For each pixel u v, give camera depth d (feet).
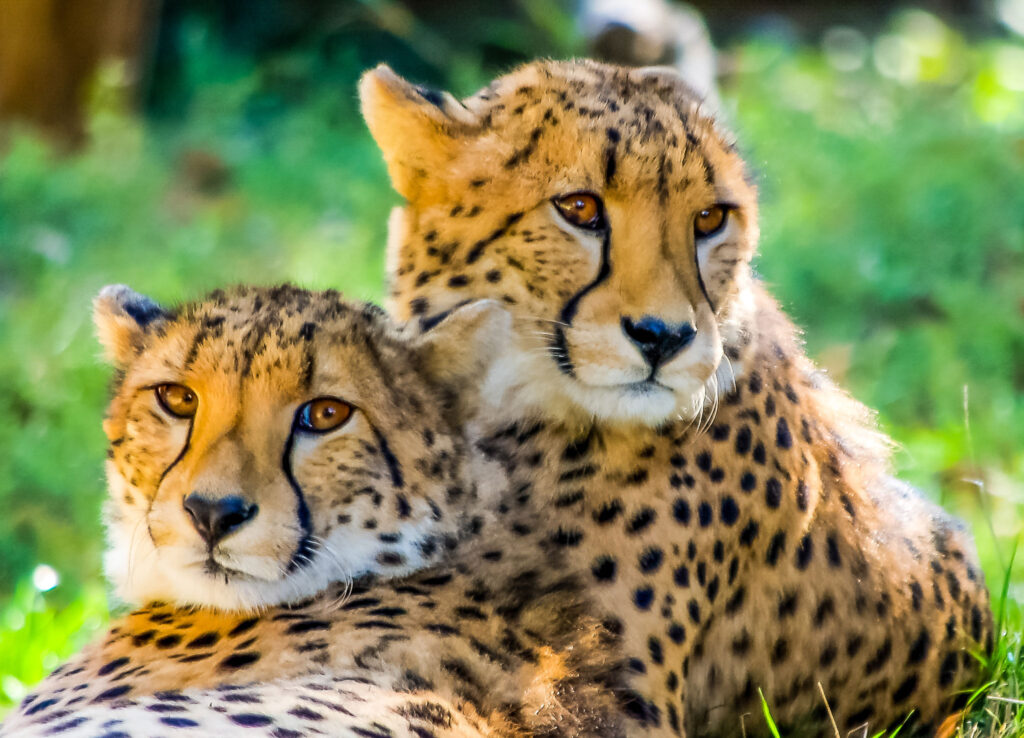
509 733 22.58
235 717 20.30
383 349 25.93
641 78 30.27
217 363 24.67
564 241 27.55
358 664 23.04
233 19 107.34
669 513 27.53
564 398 27.73
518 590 25.71
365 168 83.97
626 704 25.41
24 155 80.28
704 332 27.37
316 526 24.84
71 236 74.02
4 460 52.08
